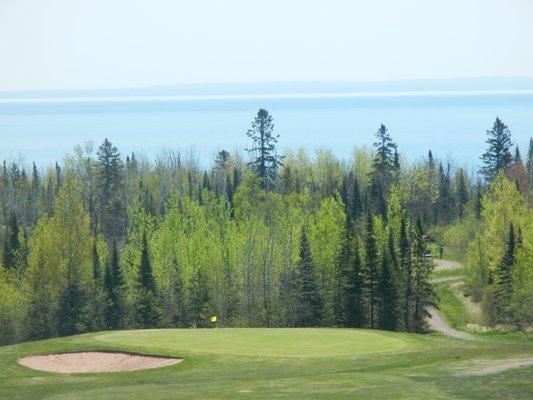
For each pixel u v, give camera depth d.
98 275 118.94
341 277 114.94
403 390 53.19
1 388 60.28
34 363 68.81
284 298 115.00
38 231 122.12
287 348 70.38
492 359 64.12
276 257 121.19
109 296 114.88
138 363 67.81
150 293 115.38
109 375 64.38
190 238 126.50
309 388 54.78
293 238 124.00
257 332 78.25
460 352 68.44
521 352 67.56
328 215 124.06
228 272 120.44
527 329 115.25
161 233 128.62
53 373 65.56
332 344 72.12
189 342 73.00
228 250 122.31
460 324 125.81
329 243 118.31
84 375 64.75
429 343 73.75
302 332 78.44
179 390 55.88
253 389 55.19
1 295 110.69
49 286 116.12
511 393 51.84
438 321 129.62
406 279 117.44
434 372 59.28
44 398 56.31
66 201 120.56
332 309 114.81
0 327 110.31
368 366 63.16
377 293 112.44
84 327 114.50
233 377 60.62
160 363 67.31
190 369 64.12
